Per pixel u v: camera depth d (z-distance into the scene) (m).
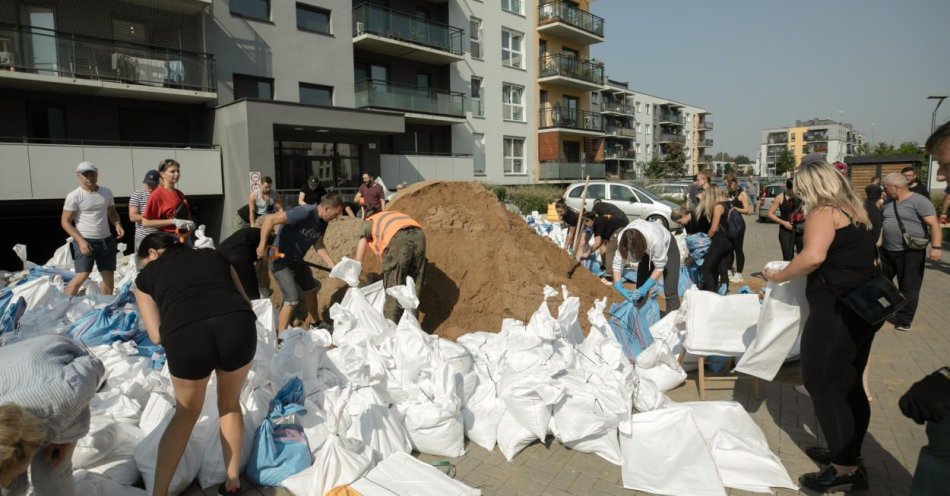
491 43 29.19
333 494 2.83
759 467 3.27
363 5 22.11
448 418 3.52
